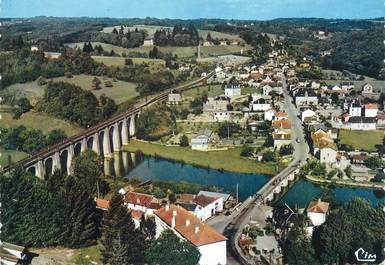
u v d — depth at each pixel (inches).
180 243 3644.2
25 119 7869.1
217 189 6013.8
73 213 3964.1
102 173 6535.4
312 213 4416.8
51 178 4530.0
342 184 6318.9
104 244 3659.0
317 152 7352.4
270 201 5782.5
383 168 6835.6
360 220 3804.1
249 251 4188.0
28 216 3875.5
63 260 3693.4
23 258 3582.7
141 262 3590.1
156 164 7628.0
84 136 7613.2
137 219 4394.7
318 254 3818.9
